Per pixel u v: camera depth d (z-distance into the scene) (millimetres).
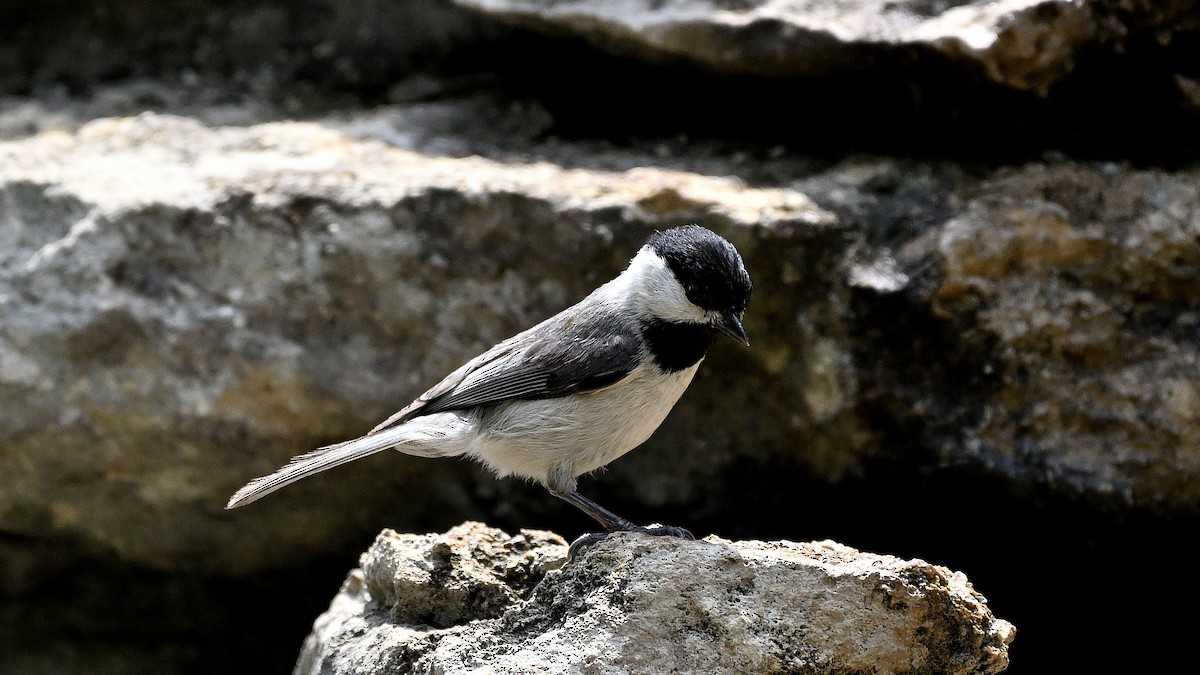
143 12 13992
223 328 10102
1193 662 10750
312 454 8008
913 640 6531
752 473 10367
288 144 11703
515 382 8094
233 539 11008
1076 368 9961
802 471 10297
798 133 11383
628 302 8117
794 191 10453
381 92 13203
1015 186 10273
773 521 10562
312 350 10133
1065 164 10414
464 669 6672
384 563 7645
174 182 10672
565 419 8039
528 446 8125
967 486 9969
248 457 10312
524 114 12359
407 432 8109
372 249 10141
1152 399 9883
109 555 11250
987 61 10023
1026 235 10047
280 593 11547
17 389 10195
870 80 10664
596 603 6746
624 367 7930
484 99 12672
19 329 10172
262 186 10398
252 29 13922
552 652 6633
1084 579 10398
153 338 10109
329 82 13438
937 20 10500
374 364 10180
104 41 13961
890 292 9891
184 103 13188
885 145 11031
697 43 10922
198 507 10727
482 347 10211
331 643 7578
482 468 10555
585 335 8062
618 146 11766
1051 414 9898
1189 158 10570
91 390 10180
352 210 10195
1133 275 10078
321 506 10773
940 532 10398
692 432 10328
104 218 10234
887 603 6531
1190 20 10227
